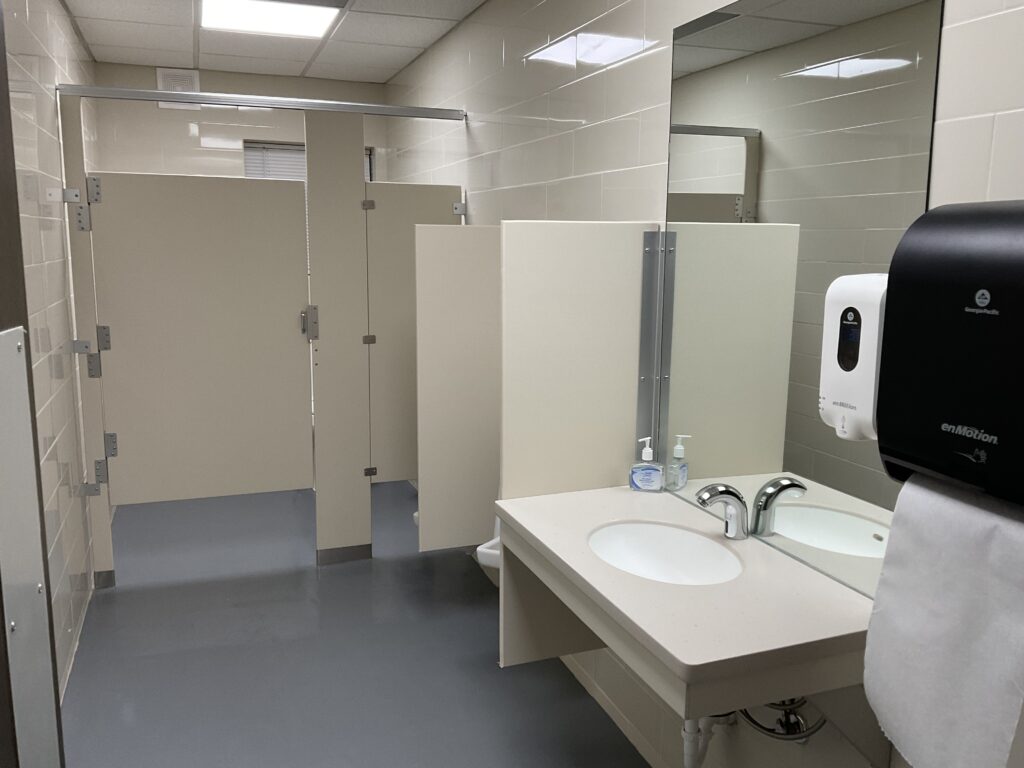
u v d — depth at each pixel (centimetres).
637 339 206
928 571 99
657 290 206
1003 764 89
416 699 246
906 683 101
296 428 338
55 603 243
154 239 309
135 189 304
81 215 300
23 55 234
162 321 314
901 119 134
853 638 130
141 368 314
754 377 173
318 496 345
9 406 96
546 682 259
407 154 481
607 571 154
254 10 362
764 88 166
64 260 294
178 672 260
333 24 381
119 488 319
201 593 322
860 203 143
